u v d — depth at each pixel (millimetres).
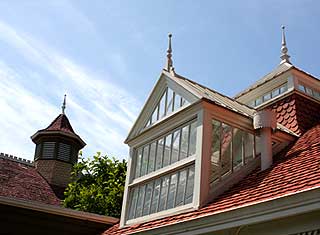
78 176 17969
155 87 8617
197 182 6559
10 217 9203
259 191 5602
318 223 4543
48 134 22234
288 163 6367
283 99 9219
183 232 5828
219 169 6840
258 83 10578
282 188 5176
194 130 7164
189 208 6508
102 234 9383
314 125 8523
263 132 7168
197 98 7285
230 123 7305
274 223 5066
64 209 9781
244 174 6988
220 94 9039
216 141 7039
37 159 22000
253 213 4895
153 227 6598
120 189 15609
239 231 5488
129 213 8234
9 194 17031
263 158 6898
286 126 8734
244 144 7316
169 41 9156
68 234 9789
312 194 4309
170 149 7656
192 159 6902
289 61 10797
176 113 7625
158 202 7449
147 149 8406
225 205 5750
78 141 23000
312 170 5309
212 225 5418
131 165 8648
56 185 21109
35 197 18016
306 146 6859
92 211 15117
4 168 19250
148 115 8719
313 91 9711
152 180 7895
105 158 17062
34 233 9398
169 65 8758
